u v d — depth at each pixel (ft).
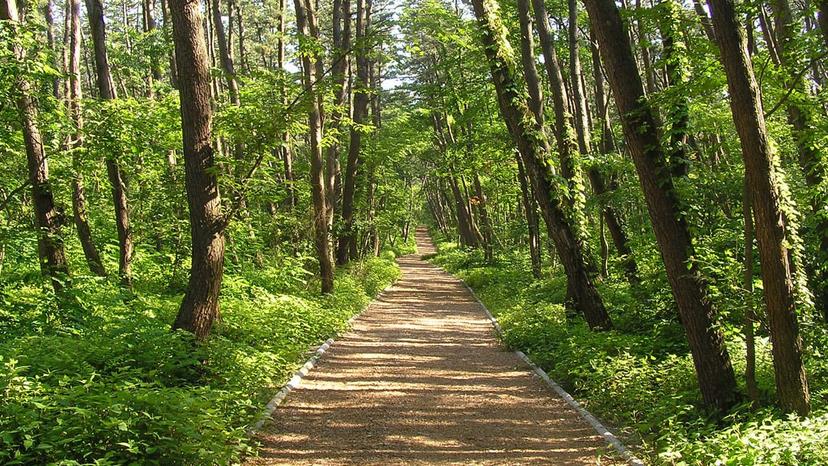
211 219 28.50
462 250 151.43
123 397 17.06
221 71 41.42
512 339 41.63
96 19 41.37
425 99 101.50
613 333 34.83
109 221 61.26
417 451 20.68
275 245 66.03
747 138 18.67
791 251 24.95
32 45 33.88
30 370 21.52
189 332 26.40
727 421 20.67
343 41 70.54
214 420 18.24
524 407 26.81
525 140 40.09
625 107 22.67
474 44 66.44
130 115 39.40
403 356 38.37
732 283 25.38
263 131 30.53
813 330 25.08
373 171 98.89
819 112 29.63
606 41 22.77
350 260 88.99
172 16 28.25
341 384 30.09
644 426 21.49
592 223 59.47
